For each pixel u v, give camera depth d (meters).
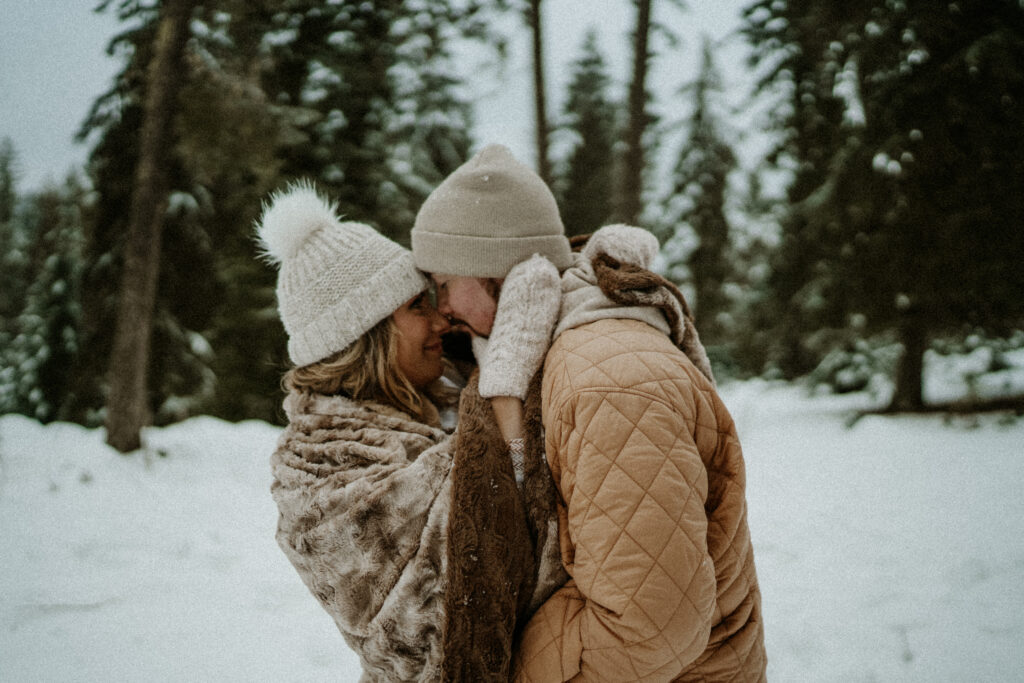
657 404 1.06
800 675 3.20
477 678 1.08
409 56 12.60
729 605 1.19
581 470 1.05
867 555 4.64
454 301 1.44
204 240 11.55
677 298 1.31
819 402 13.42
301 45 11.22
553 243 1.40
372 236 1.50
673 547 0.99
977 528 4.99
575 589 1.14
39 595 4.13
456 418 1.61
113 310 11.30
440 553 1.19
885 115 10.13
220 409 11.85
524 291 1.25
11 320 28.33
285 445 1.43
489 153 1.48
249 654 3.56
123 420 7.54
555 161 23.56
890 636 3.45
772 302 13.46
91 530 5.25
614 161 22.95
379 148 12.33
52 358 15.49
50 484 6.10
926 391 12.52
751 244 20.84
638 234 1.39
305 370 1.51
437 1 7.98
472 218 1.37
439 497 1.21
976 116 9.59
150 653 3.55
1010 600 3.70
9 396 16.48
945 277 9.91
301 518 1.33
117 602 4.13
